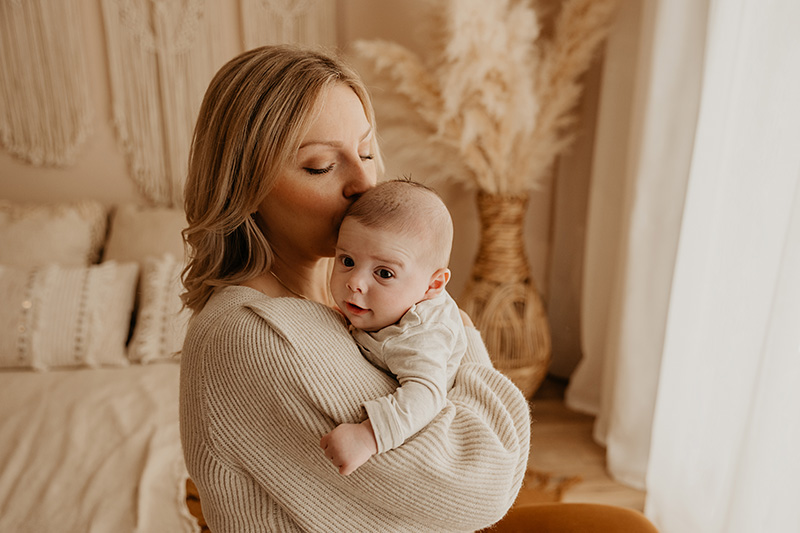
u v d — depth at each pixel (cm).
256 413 75
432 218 87
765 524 156
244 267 91
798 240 145
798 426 150
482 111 247
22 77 293
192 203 90
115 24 291
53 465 181
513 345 275
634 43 241
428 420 75
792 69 157
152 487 173
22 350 238
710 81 183
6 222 276
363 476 73
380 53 247
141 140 307
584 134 290
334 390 74
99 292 252
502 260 271
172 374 237
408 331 83
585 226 300
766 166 165
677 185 211
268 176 80
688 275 196
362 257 85
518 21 238
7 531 156
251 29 297
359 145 90
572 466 250
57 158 304
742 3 172
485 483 75
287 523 78
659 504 214
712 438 188
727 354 180
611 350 256
